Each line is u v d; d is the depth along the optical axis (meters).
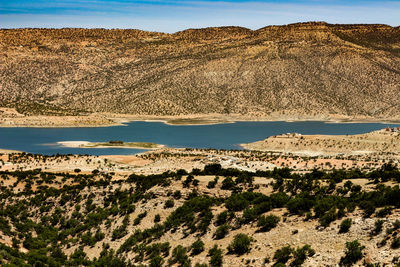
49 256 56.94
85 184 93.69
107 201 77.38
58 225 73.31
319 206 46.22
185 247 49.12
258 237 45.22
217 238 49.31
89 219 70.31
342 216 43.34
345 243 37.91
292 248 40.03
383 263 33.09
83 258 56.22
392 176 59.38
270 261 39.31
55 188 95.88
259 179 72.69
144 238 57.00
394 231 36.53
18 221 74.06
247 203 55.94
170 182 73.38
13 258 51.00
